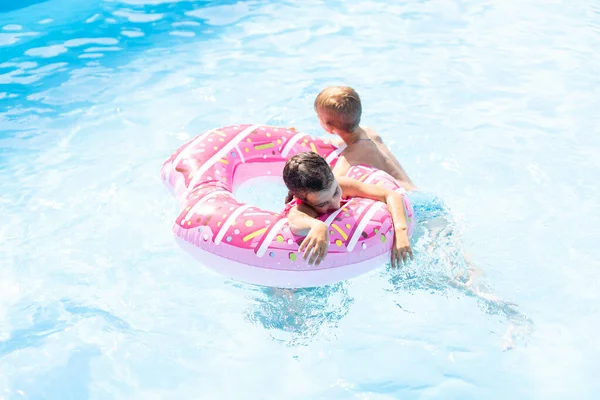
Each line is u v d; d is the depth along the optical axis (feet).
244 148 12.84
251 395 9.32
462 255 11.37
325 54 18.49
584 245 12.01
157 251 11.95
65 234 12.34
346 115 12.44
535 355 9.85
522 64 18.07
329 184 10.37
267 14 20.66
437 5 21.33
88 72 17.57
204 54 18.45
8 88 16.84
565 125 15.57
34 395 9.41
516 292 11.01
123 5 21.12
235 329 10.40
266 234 10.53
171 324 10.50
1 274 11.44
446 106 16.34
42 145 14.83
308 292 10.66
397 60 18.26
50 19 20.22
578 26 20.06
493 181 13.79
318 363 9.81
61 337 10.28
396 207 11.14
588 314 10.56
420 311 10.60
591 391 9.27
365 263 10.68
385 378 9.55
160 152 14.58
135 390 9.46
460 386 9.39
